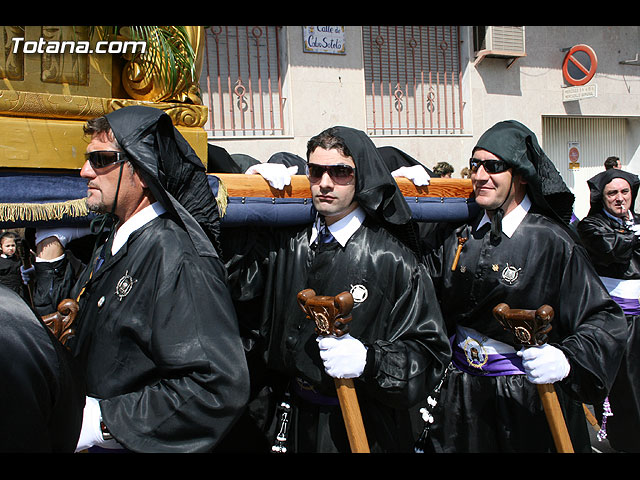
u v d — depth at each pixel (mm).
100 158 1693
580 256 2342
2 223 1906
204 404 1566
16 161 1844
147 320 1643
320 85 8039
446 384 2533
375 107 8750
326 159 1992
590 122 11398
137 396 1583
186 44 2170
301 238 2219
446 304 2533
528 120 9883
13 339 990
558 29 10078
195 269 1659
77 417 1113
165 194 1672
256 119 7906
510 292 2346
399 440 2242
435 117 9289
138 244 1727
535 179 2312
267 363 2268
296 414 2262
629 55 10883
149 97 2115
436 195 2465
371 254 2113
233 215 2031
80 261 2408
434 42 9141
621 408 3625
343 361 1852
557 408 2088
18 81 1855
